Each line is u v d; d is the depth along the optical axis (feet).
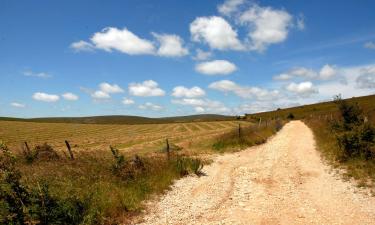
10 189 26.91
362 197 38.73
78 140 179.73
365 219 31.89
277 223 31.86
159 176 48.29
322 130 113.60
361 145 57.98
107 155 60.64
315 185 46.01
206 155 75.66
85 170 45.24
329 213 34.06
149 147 120.37
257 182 49.21
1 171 27.43
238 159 70.49
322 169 56.34
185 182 49.44
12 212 26.37
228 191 44.62
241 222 32.53
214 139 100.99
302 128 162.91
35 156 57.31
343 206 36.04
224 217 34.19
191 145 98.48
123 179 43.98
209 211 36.27
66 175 42.37
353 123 83.41
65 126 308.60
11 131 240.94
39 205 28.35
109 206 34.27
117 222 32.50
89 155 59.00
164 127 287.48
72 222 29.66
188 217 34.40
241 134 97.45
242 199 40.55
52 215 28.40
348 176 48.65
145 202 38.88
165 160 57.00
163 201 39.93
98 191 37.35
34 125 306.14
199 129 244.83
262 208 36.63
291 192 42.93
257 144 95.81
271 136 121.08
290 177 51.75
